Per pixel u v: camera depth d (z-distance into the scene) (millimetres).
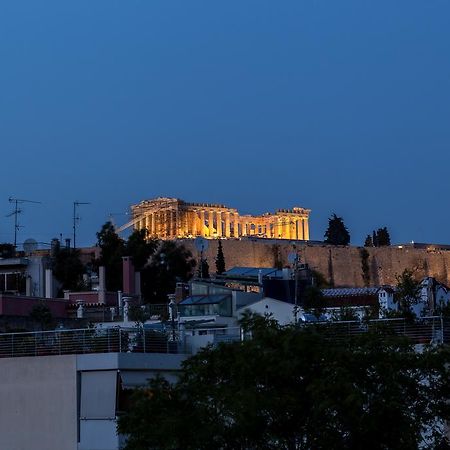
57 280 150750
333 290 140500
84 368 65688
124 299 121438
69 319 106438
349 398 48531
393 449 50250
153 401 52781
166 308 111812
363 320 61750
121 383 64938
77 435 65312
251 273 133000
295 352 51406
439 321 61750
